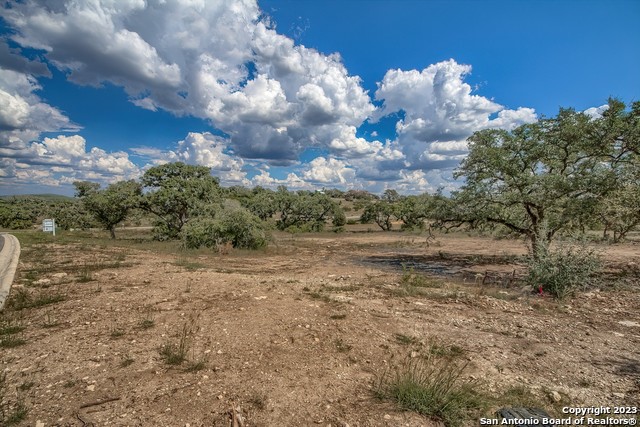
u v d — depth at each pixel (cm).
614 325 707
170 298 745
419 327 638
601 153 1447
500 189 1678
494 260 2062
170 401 343
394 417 334
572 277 1014
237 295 788
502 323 694
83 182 3578
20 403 327
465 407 354
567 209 1442
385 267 1805
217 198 3391
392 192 7006
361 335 563
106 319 590
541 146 1605
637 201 1227
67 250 1605
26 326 547
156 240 3325
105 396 348
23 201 10238
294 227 5388
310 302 761
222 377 398
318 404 352
